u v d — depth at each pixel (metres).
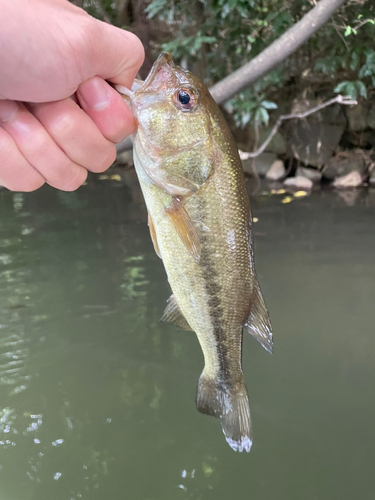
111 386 0.48
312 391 0.45
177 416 0.45
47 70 0.15
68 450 0.41
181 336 0.56
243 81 0.52
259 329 0.25
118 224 0.93
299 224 0.88
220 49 1.02
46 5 0.15
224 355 0.24
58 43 0.15
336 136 1.29
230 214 0.22
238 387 0.25
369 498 0.35
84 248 0.81
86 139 0.18
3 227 0.93
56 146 0.17
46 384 0.49
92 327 0.57
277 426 0.42
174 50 0.84
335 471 0.37
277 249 0.76
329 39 1.02
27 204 1.09
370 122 1.28
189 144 0.20
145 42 1.05
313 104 1.29
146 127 0.20
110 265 0.73
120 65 0.18
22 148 0.17
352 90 0.92
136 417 0.45
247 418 0.25
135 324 0.58
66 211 1.03
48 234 0.88
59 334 0.56
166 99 0.20
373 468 0.37
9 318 0.59
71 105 0.17
